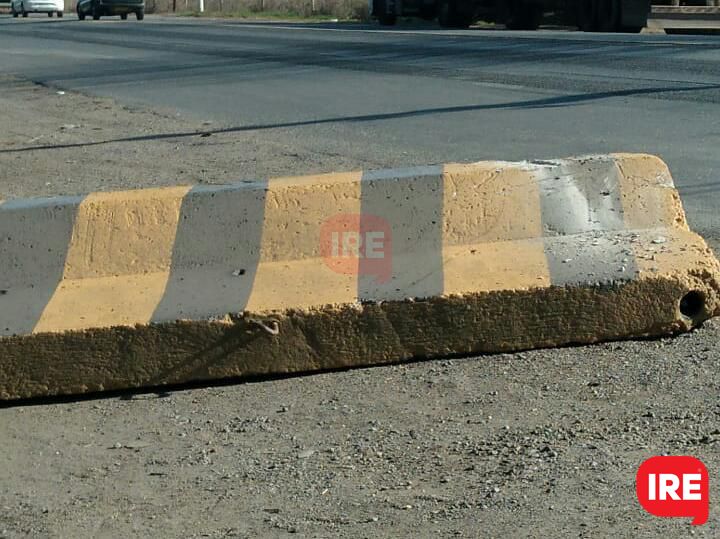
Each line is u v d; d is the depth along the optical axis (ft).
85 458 16.17
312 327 18.04
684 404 16.33
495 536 13.03
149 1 219.82
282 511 14.16
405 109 49.67
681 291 18.43
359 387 17.70
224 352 17.97
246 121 48.80
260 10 193.16
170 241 19.57
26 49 106.11
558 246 19.19
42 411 17.84
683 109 44.39
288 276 18.80
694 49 70.33
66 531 14.10
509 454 15.23
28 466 16.05
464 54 75.46
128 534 13.89
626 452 14.98
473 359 18.30
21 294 18.97
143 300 18.52
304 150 39.81
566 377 17.48
